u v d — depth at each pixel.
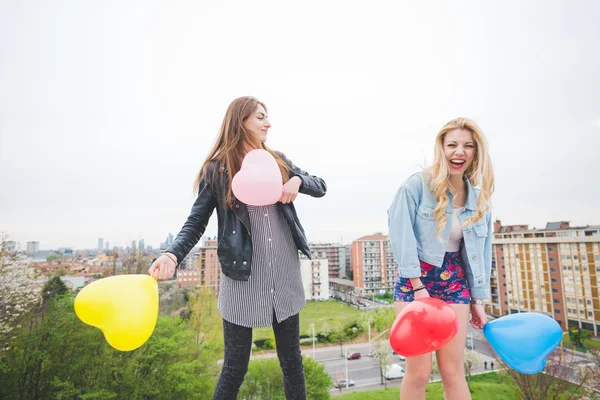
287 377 1.38
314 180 1.57
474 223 1.69
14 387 13.37
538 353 1.32
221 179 1.45
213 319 16.14
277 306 1.38
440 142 1.68
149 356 14.45
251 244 1.40
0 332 13.48
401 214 1.65
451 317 1.16
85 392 13.59
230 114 1.53
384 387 17.64
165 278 1.22
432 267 1.66
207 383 15.02
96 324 1.05
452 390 1.46
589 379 12.41
